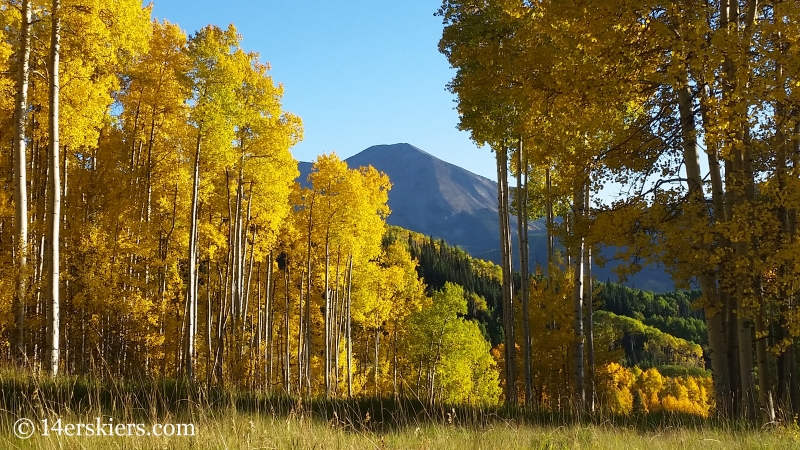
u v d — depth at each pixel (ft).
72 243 45.19
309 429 15.42
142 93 48.01
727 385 26.30
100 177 51.11
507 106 36.91
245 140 54.60
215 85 46.26
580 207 32.48
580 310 37.63
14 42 37.83
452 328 104.78
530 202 56.08
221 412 18.10
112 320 46.11
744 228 22.94
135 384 23.85
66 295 43.52
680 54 22.49
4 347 32.71
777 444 17.97
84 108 38.73
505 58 31.78
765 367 26.96
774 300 25.07
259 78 53.62
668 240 23.95
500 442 16.75
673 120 26.94
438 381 103.14
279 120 57.16
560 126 27.78
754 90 21.29
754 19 25.41
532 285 63.72
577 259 37.96
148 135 51.01
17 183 31.86
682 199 25.98
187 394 22.41
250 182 57.26
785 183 23.30
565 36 27.12
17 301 31.60
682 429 20.54
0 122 41.32
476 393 109.70
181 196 52.37
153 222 51.08
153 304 48.65
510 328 44.47
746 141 25.20
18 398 18.06
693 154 26.84
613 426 22.86
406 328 108.99
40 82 37.76
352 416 24.29
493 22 37.04
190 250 46.55
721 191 25.75
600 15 23.97
